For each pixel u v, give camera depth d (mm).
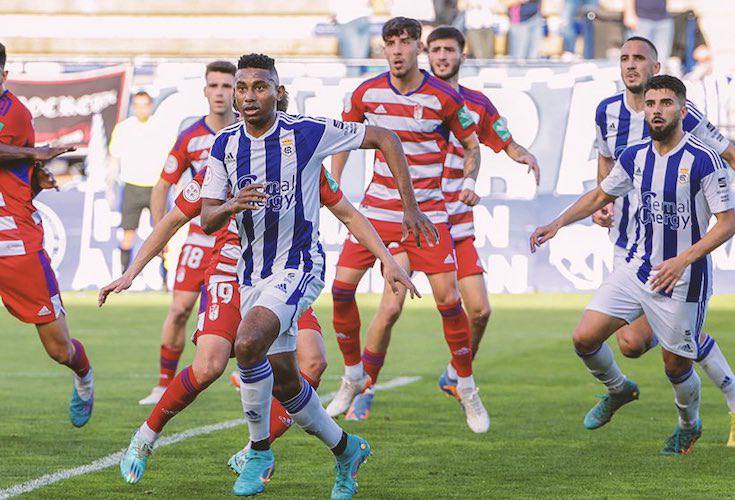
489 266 43688
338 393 20922
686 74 48156
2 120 17766
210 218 13805
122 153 44250
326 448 18000
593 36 50031
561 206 43062
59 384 25156
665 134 16500
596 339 17719
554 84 43062
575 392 23938
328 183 14781
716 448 18156
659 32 49281
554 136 43062
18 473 16031
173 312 22391
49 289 18125
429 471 16344
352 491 14594
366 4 57375
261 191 13680
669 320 17172
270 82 14219
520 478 15891
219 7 60250
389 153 14805
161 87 44219
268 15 60062
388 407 22188
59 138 44719
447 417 21047
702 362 17953
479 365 28062
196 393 14945
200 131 22094
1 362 28828
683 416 17578
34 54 58656
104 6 60906
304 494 14875
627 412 21500
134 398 23203
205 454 17469
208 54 57750
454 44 22688
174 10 60469
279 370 14297
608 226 19062
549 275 43406
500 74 43250
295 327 14484
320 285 14805
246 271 14758
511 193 43406
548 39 51750
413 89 20453
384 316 20688
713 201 16500
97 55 58562
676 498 14688
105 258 44438
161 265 45562
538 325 35656
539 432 19500
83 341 32500
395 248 20547
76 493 14828
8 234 17859
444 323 19688
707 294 17250
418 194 20484
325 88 44094
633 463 16953
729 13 58469
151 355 29766
